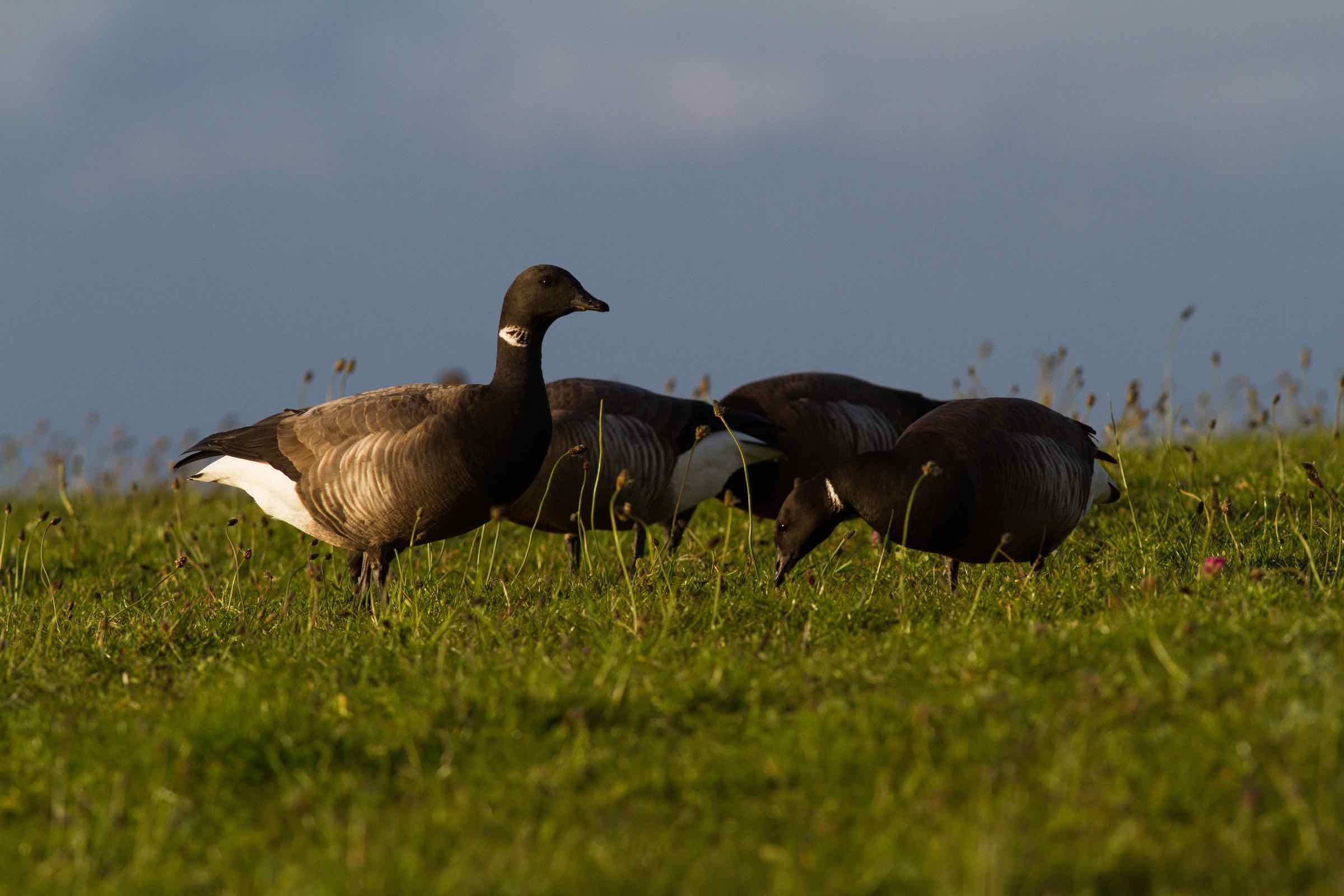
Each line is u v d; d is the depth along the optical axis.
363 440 15.38
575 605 13.68
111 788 8.88
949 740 8.48
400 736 9.37
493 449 15.37
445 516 15.58
